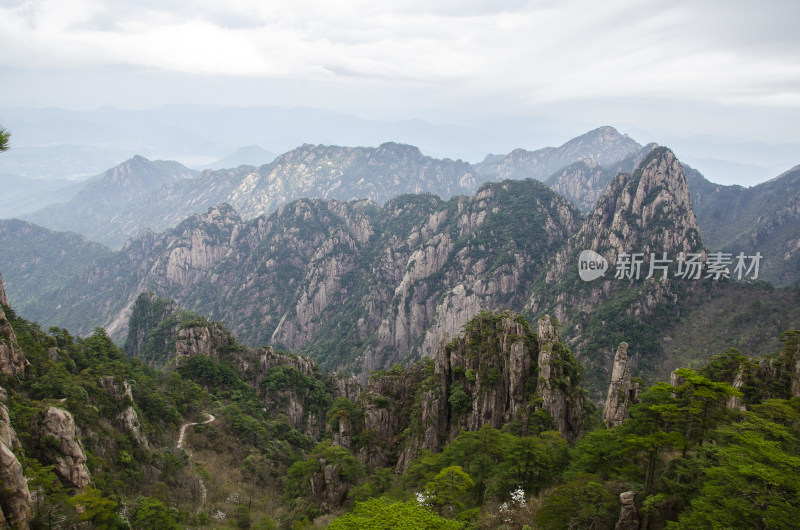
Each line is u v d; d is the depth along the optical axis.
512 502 63.56
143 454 86.88
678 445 51.31
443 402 104.00
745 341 169.38
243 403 134.88
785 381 80.56
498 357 101.81
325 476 84.88
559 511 54.28
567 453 69.56
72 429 64.62
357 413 114.38
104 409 86.75
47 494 53.44
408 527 47.16
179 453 99.44
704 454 51.84
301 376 156.88
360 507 55.12
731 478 42.50
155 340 183.25
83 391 83.06
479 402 98.75
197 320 154.00
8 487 43.53
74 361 103.50
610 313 193.62
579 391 95.88
